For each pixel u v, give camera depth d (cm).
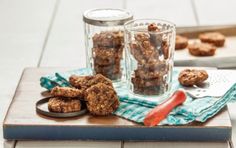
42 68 109
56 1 166
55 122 89
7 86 112
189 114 89
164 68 96
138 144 88
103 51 101
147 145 88
